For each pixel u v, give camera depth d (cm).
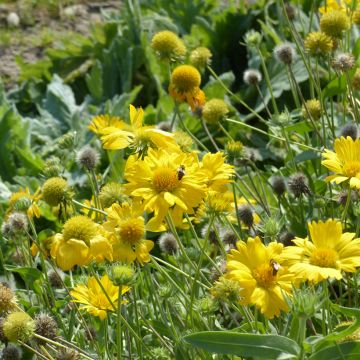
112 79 1066
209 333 371
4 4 1307
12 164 893
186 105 920
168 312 461
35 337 461
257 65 945
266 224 440
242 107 973
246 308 446
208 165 451
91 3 1312
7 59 1195
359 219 464
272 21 1000
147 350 461
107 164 864
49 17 1281
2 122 910
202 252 433
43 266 512
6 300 458
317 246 390
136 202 437
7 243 697
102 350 502
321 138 610
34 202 565
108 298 428
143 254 441
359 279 480
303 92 919
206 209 446
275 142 847
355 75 638
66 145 616
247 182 690
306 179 608
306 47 633
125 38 1088
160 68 1025
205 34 1064
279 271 387
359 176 429
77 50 1133
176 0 1135
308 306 349
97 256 432
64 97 1012
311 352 372
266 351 365
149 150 441
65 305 563
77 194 823
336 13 616
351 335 391
